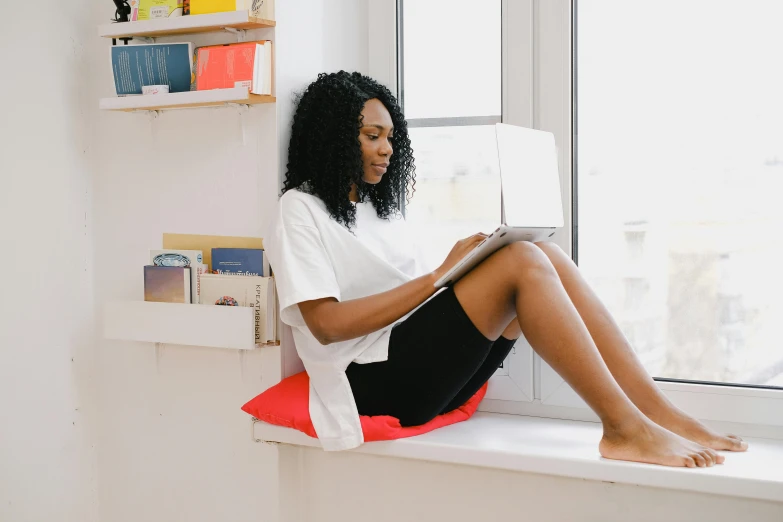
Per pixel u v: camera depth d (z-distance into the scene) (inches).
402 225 75.1
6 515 73.1
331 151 67.5
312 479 72.0
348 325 60.7
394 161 73.3
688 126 70.2
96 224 78.2
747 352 69.0
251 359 71.8
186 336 70.4
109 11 76.9
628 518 60.7
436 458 62.2
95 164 78.0
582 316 62.9
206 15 68.1
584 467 57.2
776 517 56.0
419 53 80.8
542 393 74.0
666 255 71.6
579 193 74.4
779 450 61.7
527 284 57.8
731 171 68.9
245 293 69.4
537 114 75.1
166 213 75.2
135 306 72.6
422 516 67.8
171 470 75.9
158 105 69.9
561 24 73.3
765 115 67.6
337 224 66.8
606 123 73.0
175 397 75.3
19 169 72.9
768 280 68.1
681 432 60.8
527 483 63.9
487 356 67.1
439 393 62.9
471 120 79.0
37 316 74.4
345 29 81.1
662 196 71.4
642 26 71.2
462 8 78.8
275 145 70.2
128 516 78.3
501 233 56.6
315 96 69.2
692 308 70.8
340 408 62.8
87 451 78.4
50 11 74.2
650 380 62.5
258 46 67.6
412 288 60.2
